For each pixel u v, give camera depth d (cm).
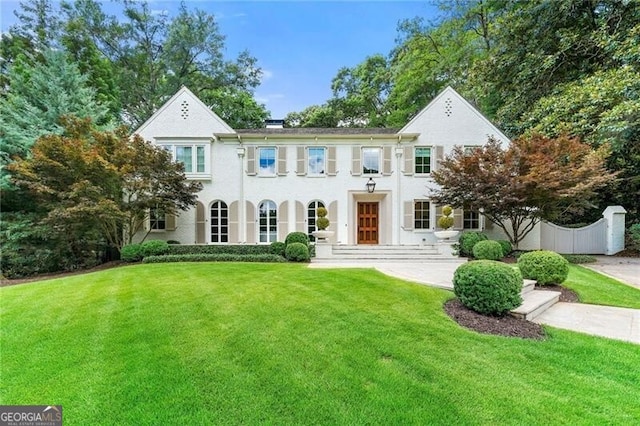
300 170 1608
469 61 2180
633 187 1677
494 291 549
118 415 292
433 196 1450
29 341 451
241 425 279
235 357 392
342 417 288
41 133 1466
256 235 1603
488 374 367
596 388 345
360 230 1653
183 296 650
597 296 765
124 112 2542
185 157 1587
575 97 1326
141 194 1330
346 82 3136
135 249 1291
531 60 1608
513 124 1702
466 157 1302
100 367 375
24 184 1293
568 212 1534
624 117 1121
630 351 447
